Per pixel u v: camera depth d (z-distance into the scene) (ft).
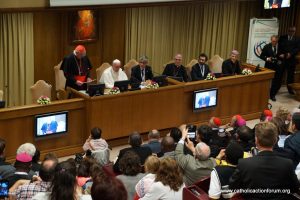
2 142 18.75
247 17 42.60
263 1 41.65
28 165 16.61
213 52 41.91
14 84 34.09
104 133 27.78
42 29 34.14
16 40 33.22
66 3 31.42
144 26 38.29
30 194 13.32
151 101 29.07
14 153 25.26
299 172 13.80
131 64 35.09
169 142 19.11
